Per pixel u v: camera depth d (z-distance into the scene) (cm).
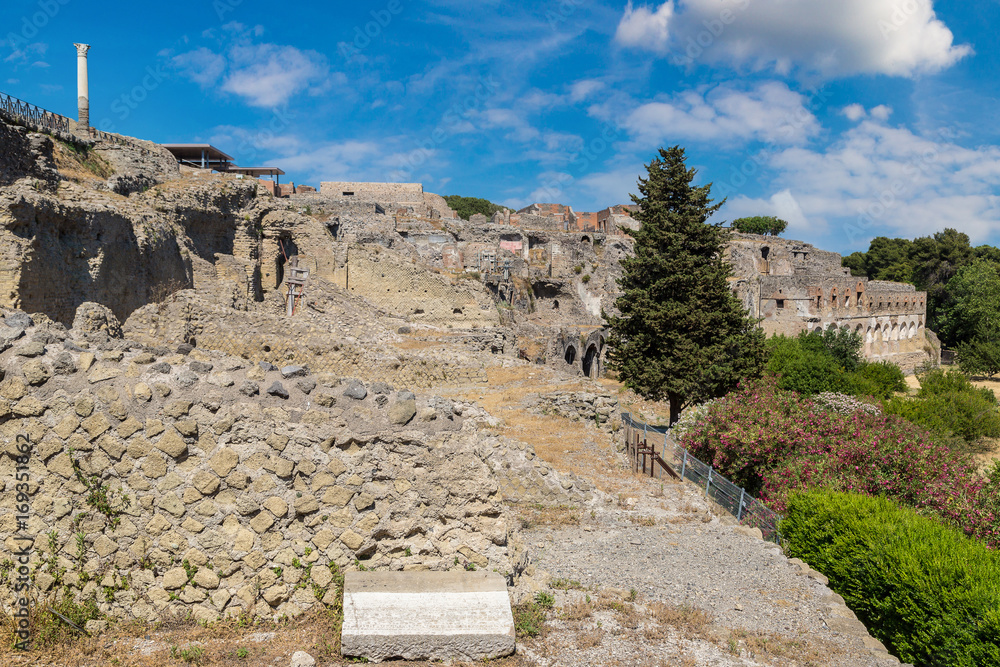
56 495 681
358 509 732
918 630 948
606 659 701
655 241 3156
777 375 3494
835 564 1130
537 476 1287
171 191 3180
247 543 703
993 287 7988
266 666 631
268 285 3738
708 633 788
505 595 714
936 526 1135
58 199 2048
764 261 9175
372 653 651
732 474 2062
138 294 2500
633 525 1218
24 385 684
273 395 735
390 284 3834
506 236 7231
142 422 694
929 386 4188
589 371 5600
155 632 676
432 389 2436
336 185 7769
